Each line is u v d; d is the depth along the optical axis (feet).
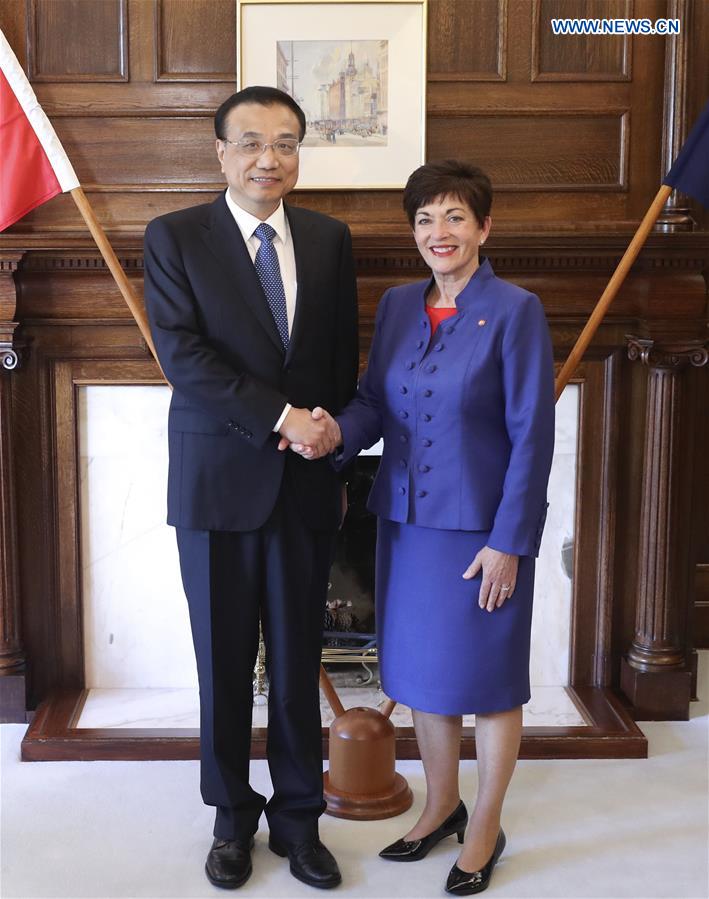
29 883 7.89
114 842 8.48
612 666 11.06
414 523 7.66
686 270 10.11
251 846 8.27
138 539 10.80
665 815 8.89
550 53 10.18
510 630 7.64
